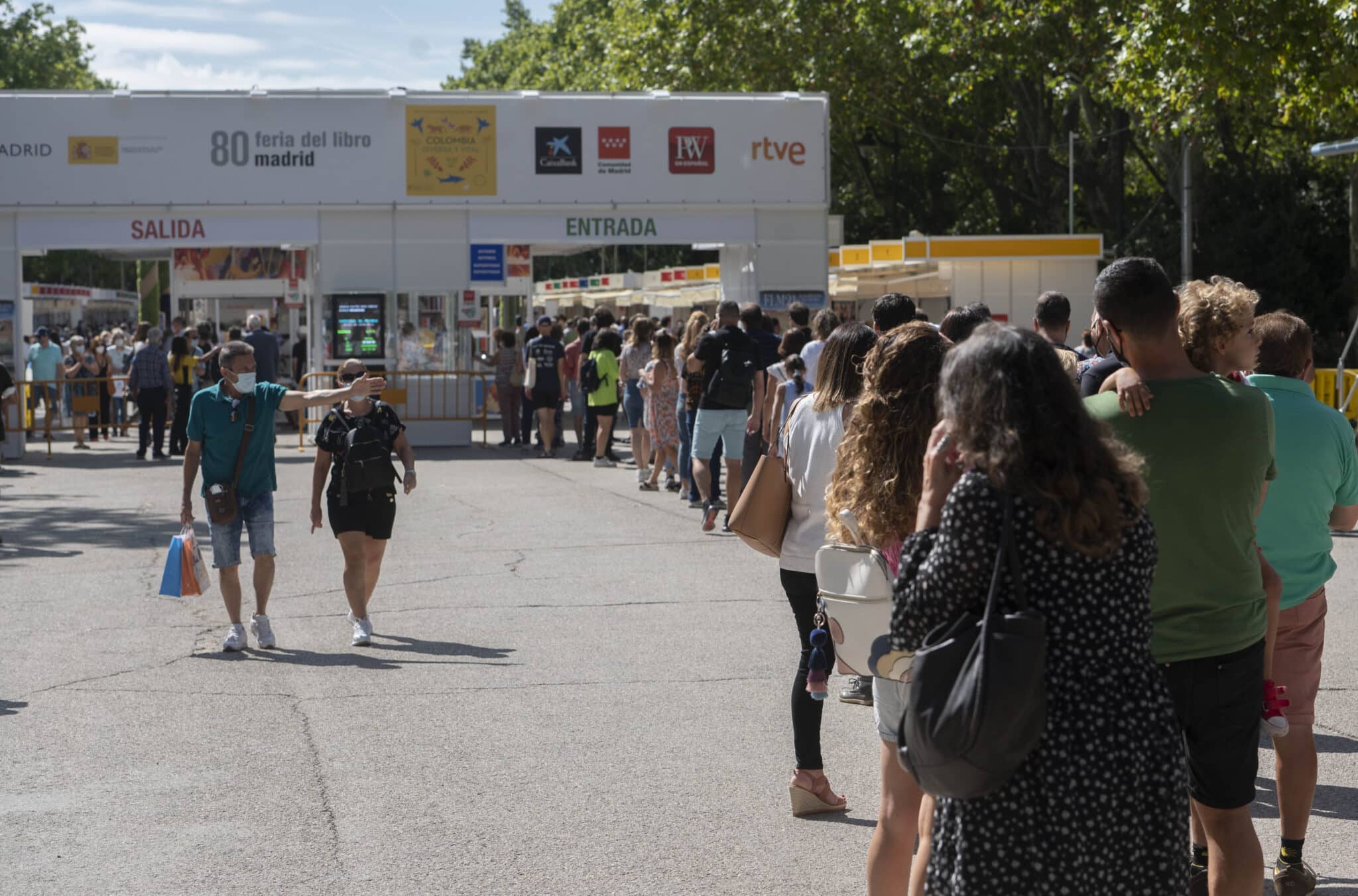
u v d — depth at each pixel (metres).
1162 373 5.54
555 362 29.42
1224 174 46.34
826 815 7.79
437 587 14.91
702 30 51.03
